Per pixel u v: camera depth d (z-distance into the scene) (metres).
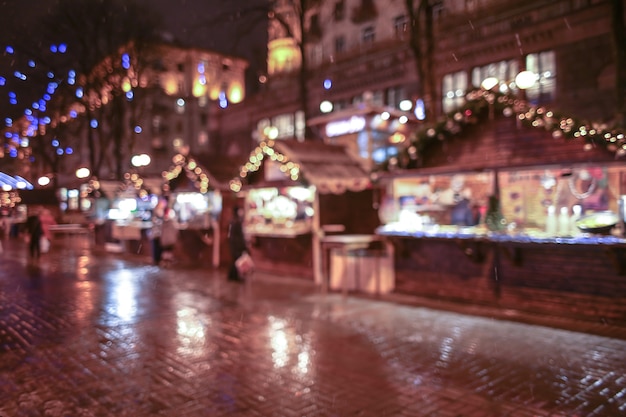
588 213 8.02
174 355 6.14
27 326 7.62
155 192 18.81
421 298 9.46
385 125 14.41
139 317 8.20
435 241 9.31
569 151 7.88
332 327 7.47
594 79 17.14
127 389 5.02
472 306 8.71
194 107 40.91
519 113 8.31
